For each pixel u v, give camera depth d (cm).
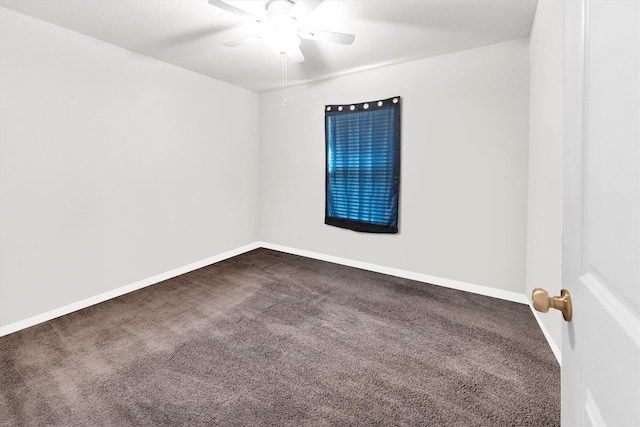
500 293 291
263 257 421
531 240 253
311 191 413
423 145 321
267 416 152
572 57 62
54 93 249
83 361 195
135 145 308
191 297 293
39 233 246
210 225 393
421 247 331
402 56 309
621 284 43
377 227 355
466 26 247
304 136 411
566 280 66
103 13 230
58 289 258
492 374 182
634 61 40
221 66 341
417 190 329
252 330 233
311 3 198
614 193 45
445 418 150
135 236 313
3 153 226
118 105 292
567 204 65
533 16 232
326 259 407
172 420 150
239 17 235
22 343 216
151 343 216
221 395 166
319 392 168
